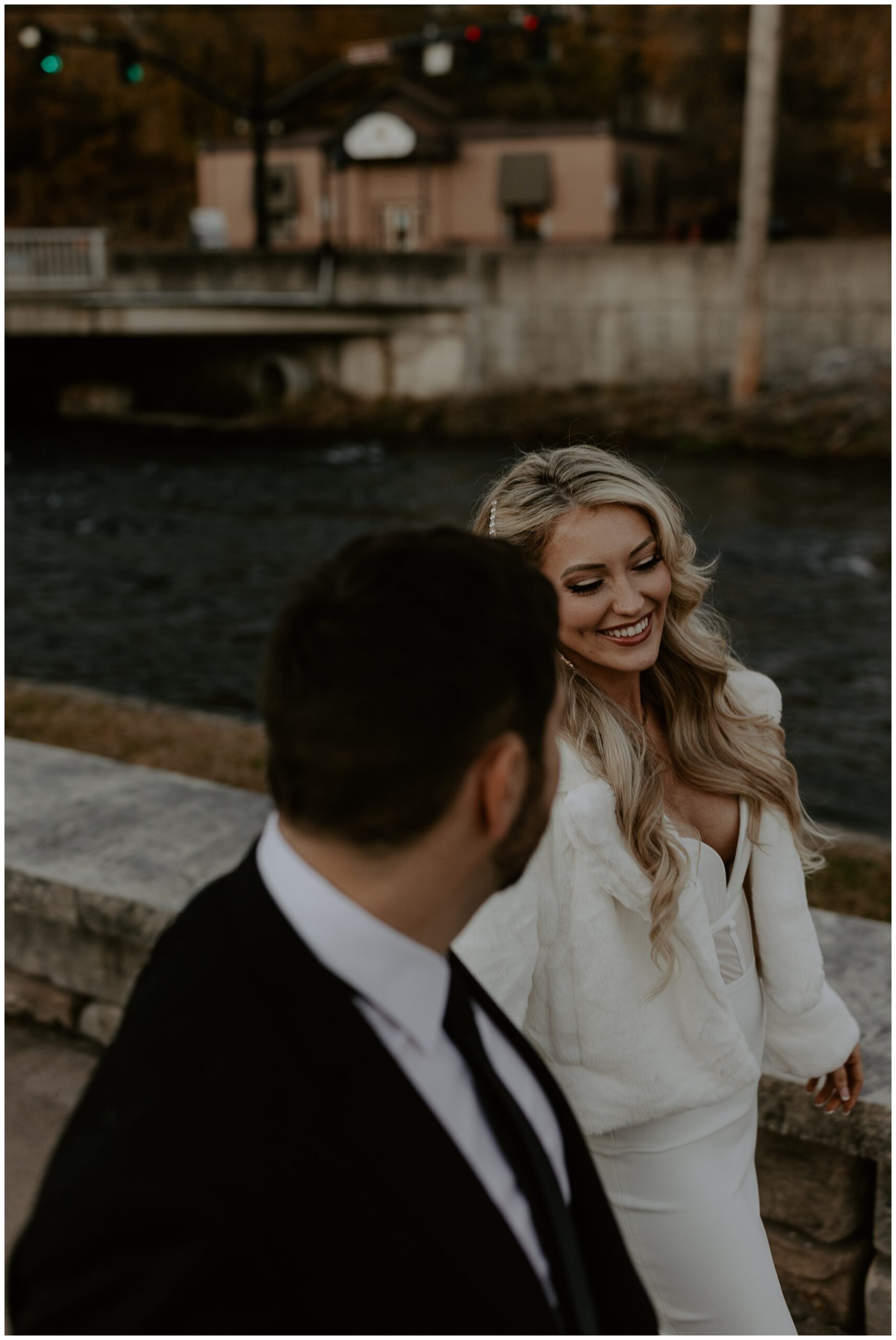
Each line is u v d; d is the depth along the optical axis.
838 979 2.52
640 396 26.34
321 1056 0.76
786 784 1.72
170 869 3.06
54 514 17.64
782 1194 2.28
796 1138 2.23
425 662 0.77
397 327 29.67
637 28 45.47
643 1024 1.56
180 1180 0.71
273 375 31.33
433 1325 0.76
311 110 52.41
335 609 0.80
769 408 24.19
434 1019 0.84
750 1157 1.67
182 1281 0.68
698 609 1.86
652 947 1.53
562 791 1.54
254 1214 0.71
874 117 34.03
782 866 1.73
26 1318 0.70
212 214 35.69
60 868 3.08
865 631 11.19
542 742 0.85
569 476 1.61
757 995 1.74
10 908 3.12
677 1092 1.56
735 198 39.88
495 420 27.38
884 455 22.20
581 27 47.53
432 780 0.78
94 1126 0.74
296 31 52.09
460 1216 0.78
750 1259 1.59
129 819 3.43
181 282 30.03
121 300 27.05
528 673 0.81
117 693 9.59
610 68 47.16
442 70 20.69
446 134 37.12
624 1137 1.59
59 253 30.06
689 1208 1.58
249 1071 0.75
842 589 12.73
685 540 1.70
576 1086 1.57
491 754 0.82
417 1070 0.84
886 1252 2.19
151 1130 0.72
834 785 7.54
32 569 14.19
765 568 13.64
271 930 0.79
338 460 23.53
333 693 0.77
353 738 0.77
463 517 17.00
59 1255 0.69
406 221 38.22
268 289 29.83
